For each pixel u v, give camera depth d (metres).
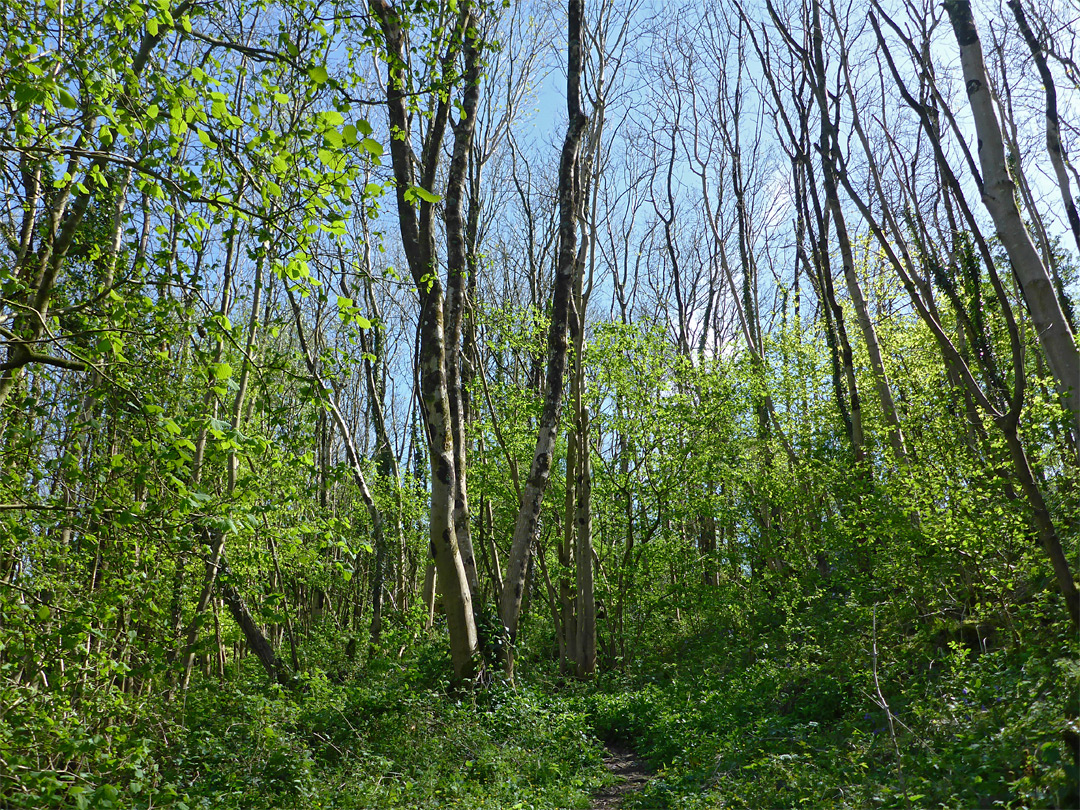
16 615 5.37
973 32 6.27
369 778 7.68
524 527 12.40
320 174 4.93
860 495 9.95
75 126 4.89
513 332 17.05
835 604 11.15
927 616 8.66
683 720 10.26
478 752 8.55
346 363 6.61
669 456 17.23
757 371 16.66
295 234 5.15
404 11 6.53
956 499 7.47
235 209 4.96
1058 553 5.75
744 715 10.09
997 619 7.77
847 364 13.12
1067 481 7.32
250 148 4.96
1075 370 5.87
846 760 7.03
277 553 10.79
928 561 8.30
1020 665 6.74
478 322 17.58
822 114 12.57
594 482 17.75
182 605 9.38
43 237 6.16
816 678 9.71
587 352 17.17
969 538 7.11
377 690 10.62
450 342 12.06
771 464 15.58
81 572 6.88
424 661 12.08
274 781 7.46
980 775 5.21
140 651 6.99
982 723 6.07
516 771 8.33
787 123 14.47
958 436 9.01
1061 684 5.23
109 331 5.09
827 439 14.22
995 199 6.13
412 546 19.36
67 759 5.40
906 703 7.48
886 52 6.68
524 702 10.16
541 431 12.75
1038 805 4.34
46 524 5.96
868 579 10.89
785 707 9.88
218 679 11.05
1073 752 4.46
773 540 14.73
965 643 8.41
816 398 15.52
